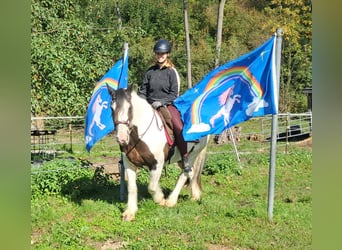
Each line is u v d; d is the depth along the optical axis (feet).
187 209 25.09
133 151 23.12
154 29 129.70
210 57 107.86
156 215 24.13
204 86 24.43
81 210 24.93
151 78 25.21
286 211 24.94
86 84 40.37
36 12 37.91
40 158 42.16
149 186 24.25
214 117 23.73
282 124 83.56
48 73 37.22
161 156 23.84
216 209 25.18
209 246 20.12
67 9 42.01
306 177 36.94
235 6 139.13
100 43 43.04
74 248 19.72
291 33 105.81
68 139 63.72
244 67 23.29
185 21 78.23
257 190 31.17
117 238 21.04
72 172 29.73
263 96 22.56
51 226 22.49
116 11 122.93
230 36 128.88
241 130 77.51
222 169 37.96
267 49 22.56
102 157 51.31
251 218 23.63
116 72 27.50
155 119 23.59
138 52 101.45
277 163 43.78
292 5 110.93
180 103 24.91
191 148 25.70
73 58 38.73
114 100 21.53
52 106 39.11
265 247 19.65
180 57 107.96
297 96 107.96
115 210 25.11
